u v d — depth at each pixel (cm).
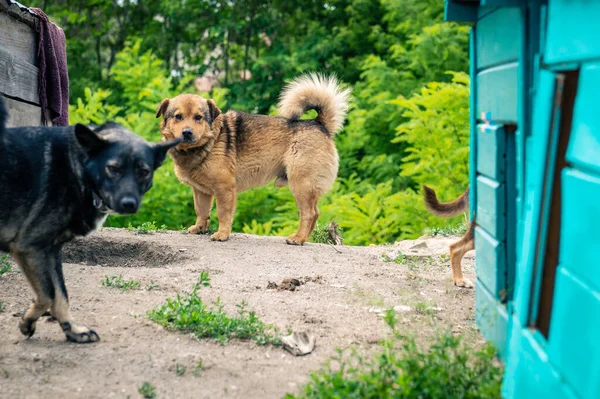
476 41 445
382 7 2062
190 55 2380
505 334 377
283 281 585
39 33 692
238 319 441
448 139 1341
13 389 327
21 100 654
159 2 2311
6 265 581
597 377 241
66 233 396
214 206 1529
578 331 259
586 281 256
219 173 820
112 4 2356
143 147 391
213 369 372
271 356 399
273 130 843
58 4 2347
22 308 473
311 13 2286
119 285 551
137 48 1855
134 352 390
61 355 378
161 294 534
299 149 830
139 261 744
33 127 390
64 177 381
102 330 427
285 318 477
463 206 574
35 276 386
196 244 778
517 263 354
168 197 1425
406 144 1767
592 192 252
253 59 2281
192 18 2248
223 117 841
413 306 521
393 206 1391
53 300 391
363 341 431
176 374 361
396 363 334
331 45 2033
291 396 309
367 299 541
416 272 668
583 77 265
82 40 2389
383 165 1684
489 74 409
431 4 1912
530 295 319
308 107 854
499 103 387
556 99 302
